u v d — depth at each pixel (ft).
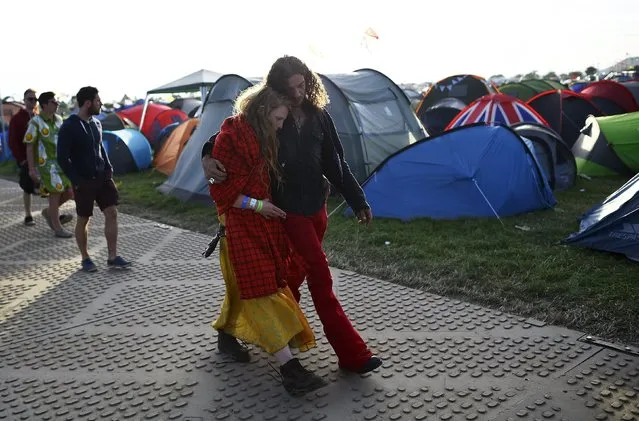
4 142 58.75
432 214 23.15
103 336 12.91
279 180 10.10
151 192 33.55
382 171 24.09
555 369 10.50
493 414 9.15
